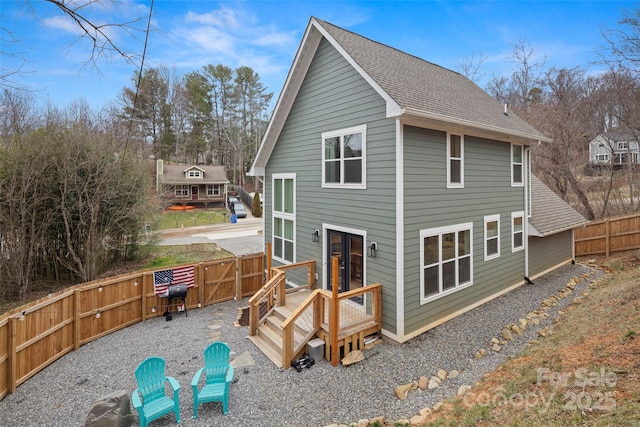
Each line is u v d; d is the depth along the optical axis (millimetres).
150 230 16531
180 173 38562
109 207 13898
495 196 10305
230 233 24484
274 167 11875
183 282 10211
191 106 45750
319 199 9758
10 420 5340
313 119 9859
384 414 5211
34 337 6660
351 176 8625
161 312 9875
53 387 6242
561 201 15461
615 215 20031
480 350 7086
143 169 15883
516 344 7418
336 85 8930
